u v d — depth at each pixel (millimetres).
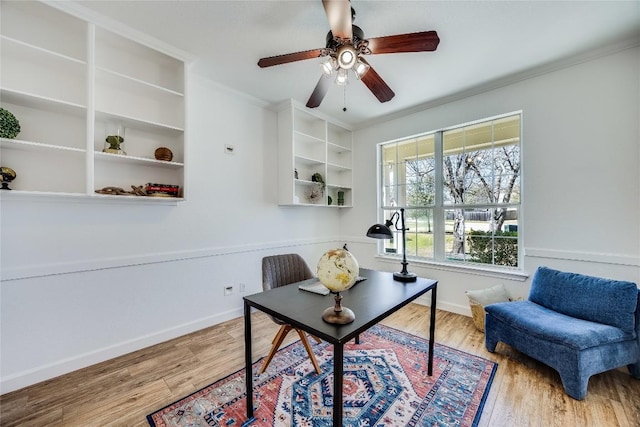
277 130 3443
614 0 1709
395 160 3832
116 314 2246
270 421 1533
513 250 2861
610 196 2229
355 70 1856
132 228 2334
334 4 1328
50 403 1685
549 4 1746
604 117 2252
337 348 1091
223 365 2104
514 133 2857
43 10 1824
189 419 1548
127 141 2316
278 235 3477
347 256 1294
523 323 1998
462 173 3227
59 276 1996
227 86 2881
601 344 1747
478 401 1686
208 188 2820
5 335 1797
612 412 1585
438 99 3172
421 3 1740
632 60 2137
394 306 1492
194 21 1926
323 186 3701
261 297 1644
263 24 1955
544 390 1783
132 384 1867
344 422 1525
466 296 3104
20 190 1805
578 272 2367
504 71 2566
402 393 1765
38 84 1896
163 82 2504
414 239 3646
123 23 1948
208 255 2814
